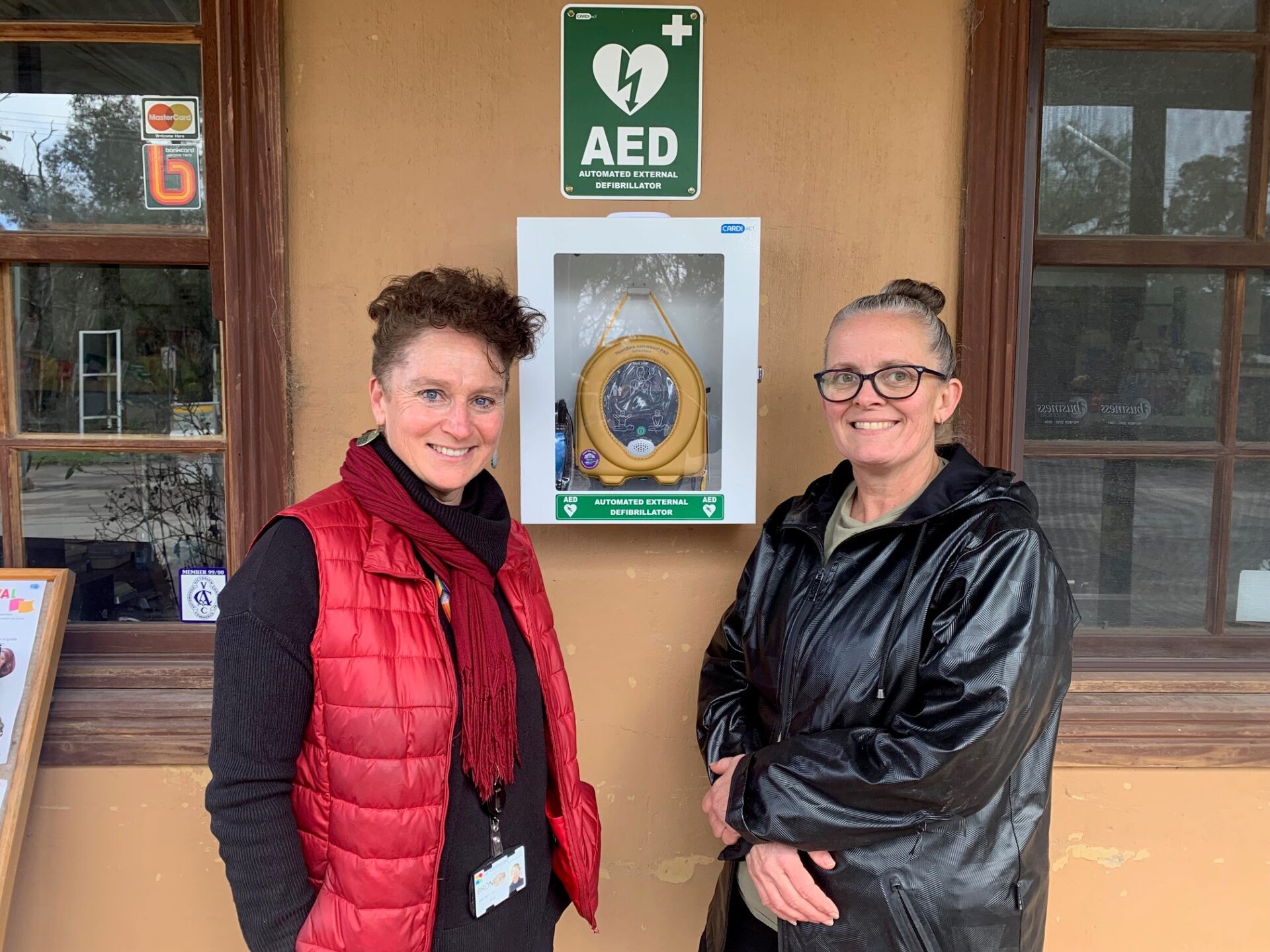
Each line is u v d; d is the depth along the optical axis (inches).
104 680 63.4
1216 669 67.4
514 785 41.7
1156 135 66.5
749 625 50.0
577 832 46.6
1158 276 67.2
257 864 35.2
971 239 62.4
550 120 62.1
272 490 62.4
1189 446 67.9
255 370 61.7
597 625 64.6
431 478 40.5
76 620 66.6
